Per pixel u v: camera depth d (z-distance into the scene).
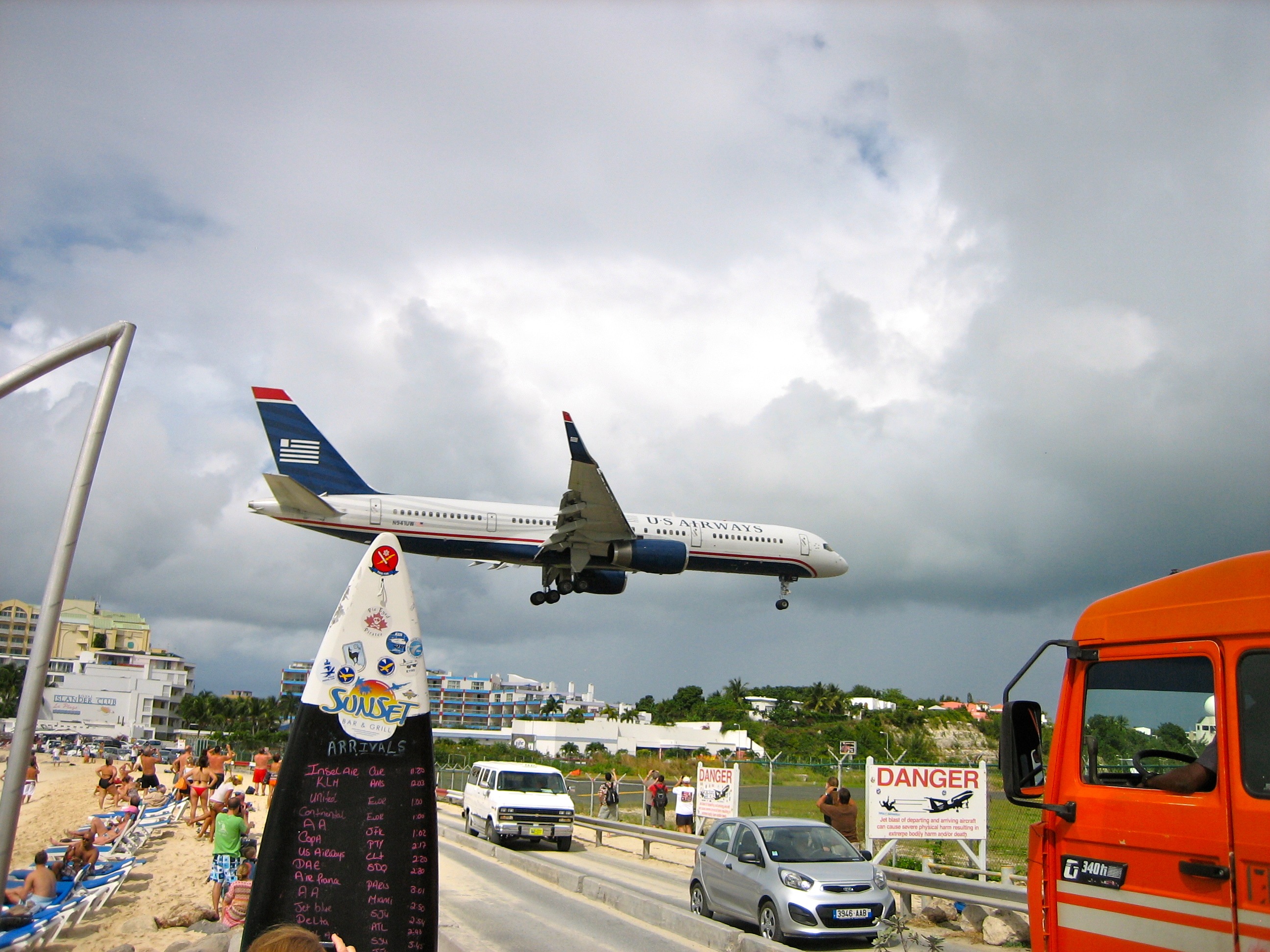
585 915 12.34
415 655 5.84
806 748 63.31
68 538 4.83
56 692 102.50
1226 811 4.48
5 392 4.97
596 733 71.12
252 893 5.46
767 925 11.04
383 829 5.56
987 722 65.19
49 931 10.91
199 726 111.38
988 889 11.09
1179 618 4.91
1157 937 4.72
